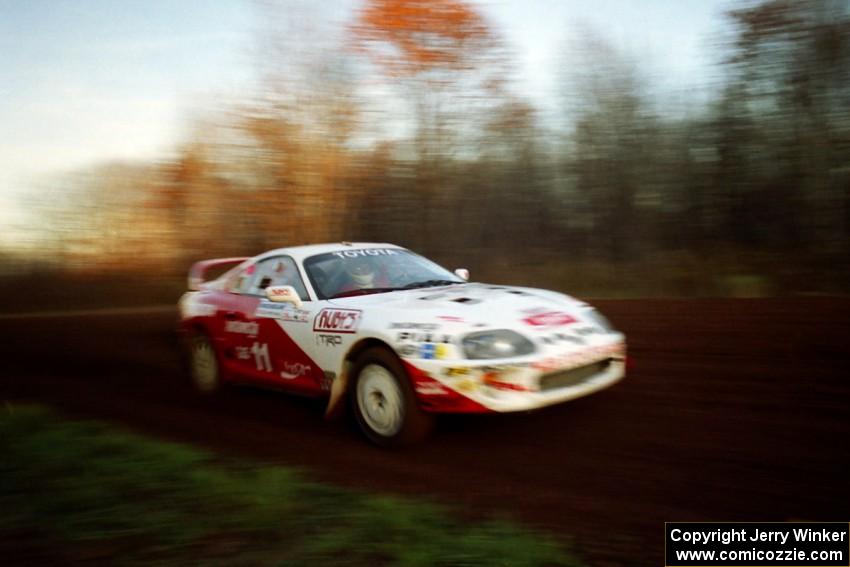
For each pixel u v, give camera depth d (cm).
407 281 564
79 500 364
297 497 367
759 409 481
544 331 443
